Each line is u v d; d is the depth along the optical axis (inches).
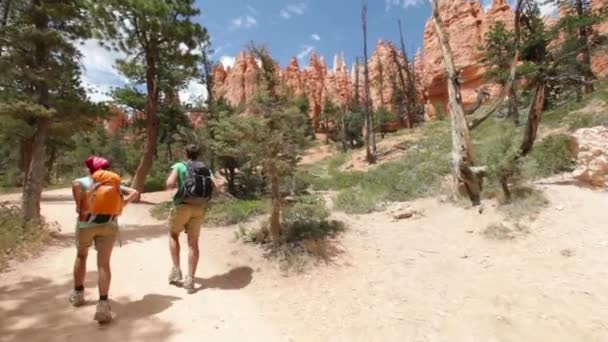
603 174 322.3
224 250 274.7
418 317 172.9
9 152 1406.3
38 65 343.0
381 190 425.4
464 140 358.0
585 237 235.1
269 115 260.7
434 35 1955.0
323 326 168.4
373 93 2805.1
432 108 1883.6
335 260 239.6
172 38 631.8
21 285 196.9
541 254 223.9
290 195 310.8
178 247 209.2
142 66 736.3
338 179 609.9
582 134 352.8
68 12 343.6
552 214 274.1
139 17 582.9
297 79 3307.1
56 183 1557.6
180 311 173.5
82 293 173.9
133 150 1338.6
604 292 177.8
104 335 147.6
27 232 285.9
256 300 194.2
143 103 802.8
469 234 269.7
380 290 200.4
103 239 163.5
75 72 369.4
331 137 2427.4
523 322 163.5
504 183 314.0
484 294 187.6
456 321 167.8
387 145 1111.6
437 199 365.7
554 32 617.9
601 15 612.7
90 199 162.4
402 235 283.1
